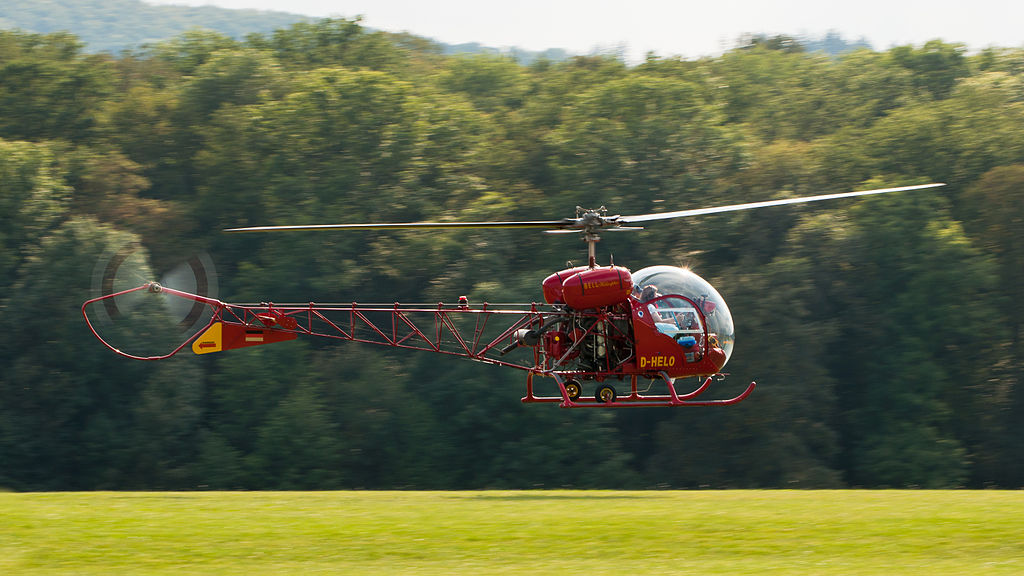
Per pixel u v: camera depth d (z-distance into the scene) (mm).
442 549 40250
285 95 196375
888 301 156125
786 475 139125
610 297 55469
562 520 44719
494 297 140625
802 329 145375
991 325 150875
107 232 148500
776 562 38438
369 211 159875
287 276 155000
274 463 138625
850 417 151750
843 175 181750
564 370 58219
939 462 140625
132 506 49250
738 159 173125
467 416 138375
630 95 175000
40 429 141375
